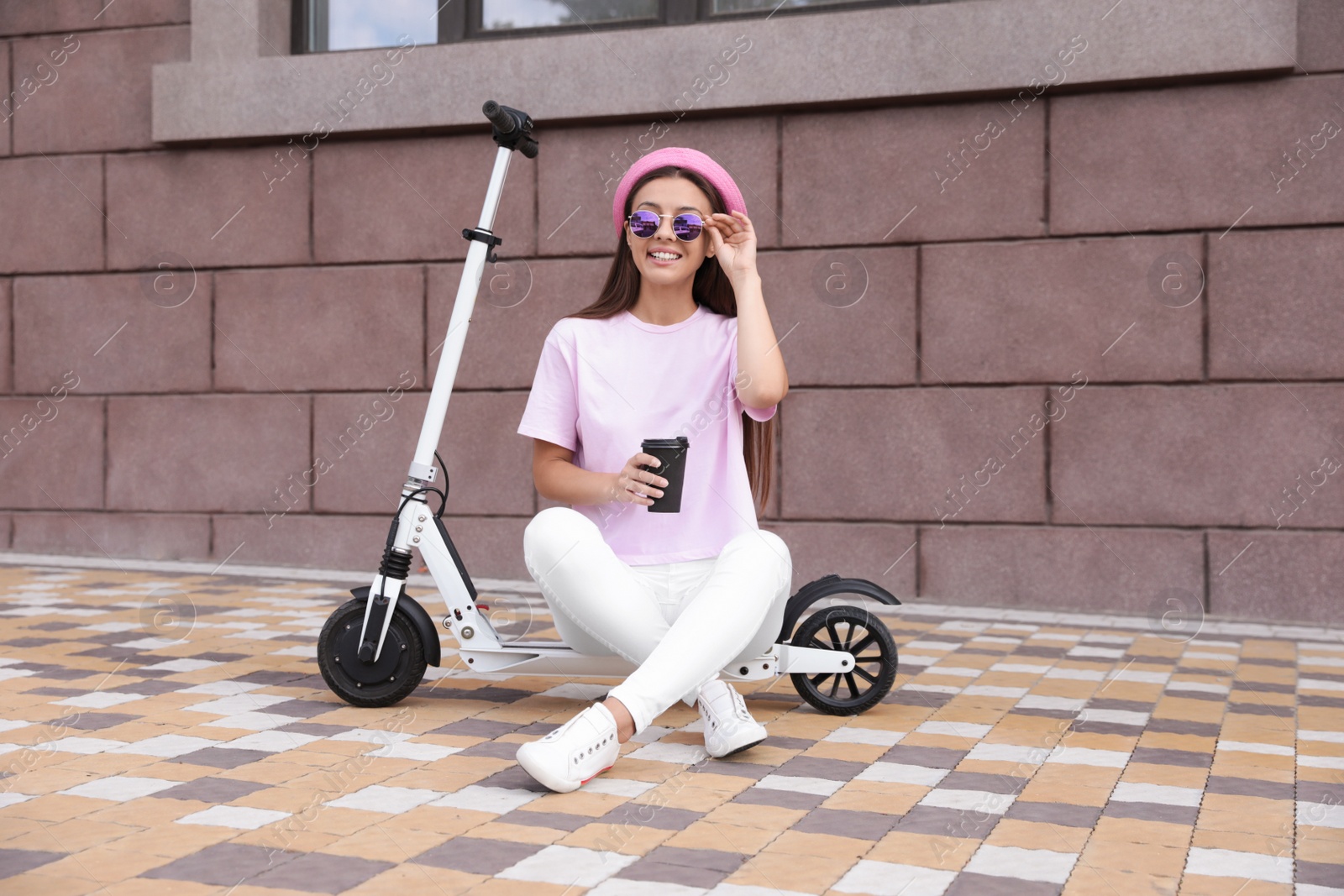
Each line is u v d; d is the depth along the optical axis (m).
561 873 1.95
